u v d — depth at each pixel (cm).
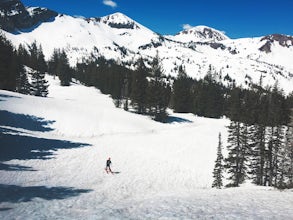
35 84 10606
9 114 5981
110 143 5691
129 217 1394
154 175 4041
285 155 4503
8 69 7725
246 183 4559
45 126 6125
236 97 12031
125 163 4359
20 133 4988
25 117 6159
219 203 1727
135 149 5400
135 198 2338
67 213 1565
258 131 4638
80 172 3391
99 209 1633
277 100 9538
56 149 4369
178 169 4591
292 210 1492
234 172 4409
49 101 7625
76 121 6788
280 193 2109
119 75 13100
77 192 2464
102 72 15400
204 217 1366
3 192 2072
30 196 2053
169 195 2289
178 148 5769
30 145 4259
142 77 9656
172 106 11956
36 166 3238
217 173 4041
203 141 6419
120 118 7775
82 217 1424
